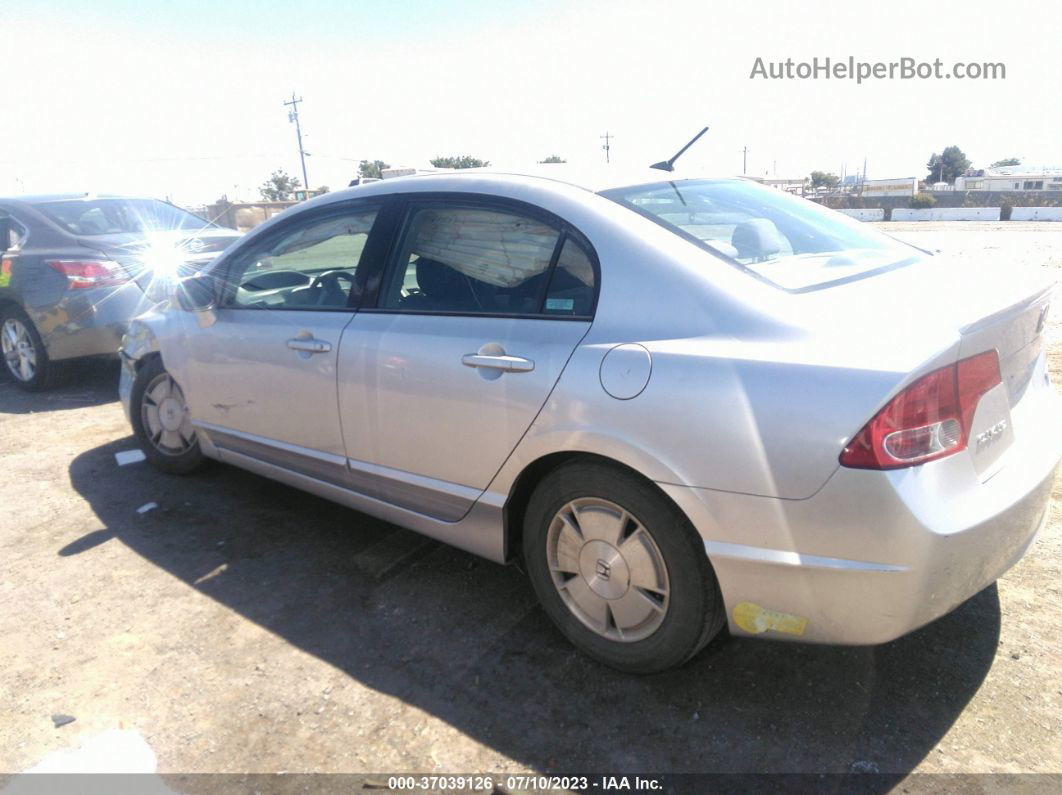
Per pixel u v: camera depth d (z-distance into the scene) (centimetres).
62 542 368
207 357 375
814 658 259
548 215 263
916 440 192
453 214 290
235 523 383
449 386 269
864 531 194
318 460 332
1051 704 231
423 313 288
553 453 248
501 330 261
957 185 9294
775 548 206
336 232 330
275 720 240
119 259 617
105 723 241
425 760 222
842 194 8594
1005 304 224
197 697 252
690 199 287
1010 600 285
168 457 438
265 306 354
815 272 251
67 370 649
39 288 607
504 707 242
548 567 263
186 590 321
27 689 259
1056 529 337
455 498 280
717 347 217
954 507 197
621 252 244
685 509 216
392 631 286
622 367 228
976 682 242
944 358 196
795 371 203
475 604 303
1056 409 257
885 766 211
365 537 365
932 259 295
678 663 238
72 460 482
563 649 270
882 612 200
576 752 222
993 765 209
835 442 194
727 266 237
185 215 738
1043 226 3731
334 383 311
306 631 288
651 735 228
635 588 241
